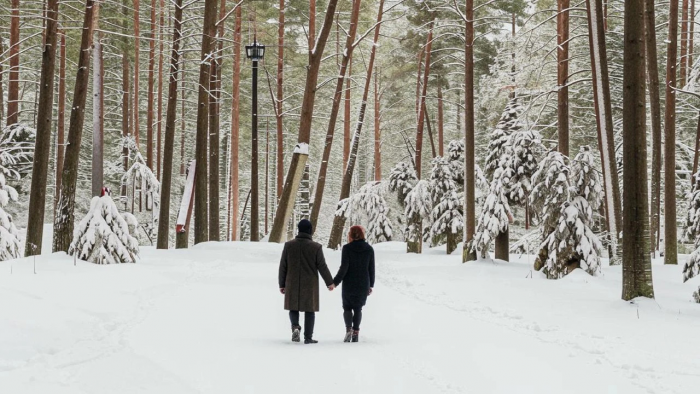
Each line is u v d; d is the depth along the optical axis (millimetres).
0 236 16281
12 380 6117
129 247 16562
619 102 30781
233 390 6113
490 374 6898
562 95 20672
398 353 8008
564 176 16469
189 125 55062
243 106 47750
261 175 63781
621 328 9680
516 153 19969
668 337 8945
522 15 36625
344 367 7191
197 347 8141
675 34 23328
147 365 6992
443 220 24672
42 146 17969
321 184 27531
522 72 27656
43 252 23656
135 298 11742
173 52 24656
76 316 9352
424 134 53531
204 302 12203
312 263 8969
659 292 14164
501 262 19156
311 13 31719
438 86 38375
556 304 12234
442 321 10742
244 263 19469
